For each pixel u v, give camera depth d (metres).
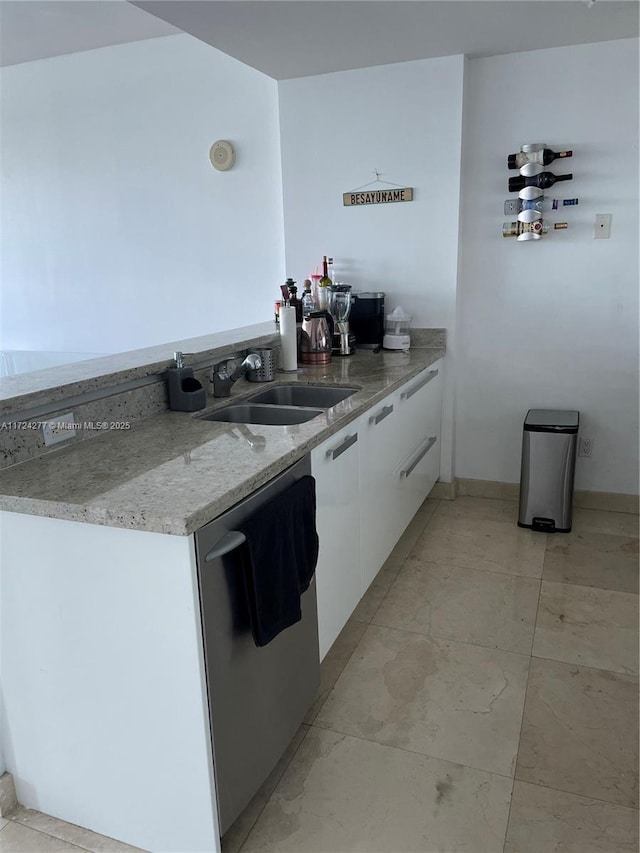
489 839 1.41
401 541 2.89
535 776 1.58
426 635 2.18
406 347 3.05
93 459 1.49
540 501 2.92
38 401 1.50
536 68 2.78
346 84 2.96
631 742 1.68
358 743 1.71
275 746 1.54
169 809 1.34
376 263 3.13
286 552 1.42
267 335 2.55
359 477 2.05
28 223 3.94
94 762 1.39
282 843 1.42
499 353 3.15
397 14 2.28
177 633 1.20
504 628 2.21
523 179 2.84
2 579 1.34
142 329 3.82
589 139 2.78
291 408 2.10
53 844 1.43
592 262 2.90
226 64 3.25
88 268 3.86
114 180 3.65
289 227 3.23
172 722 1.27
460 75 2.77
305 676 1.69
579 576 2.54
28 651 1.38
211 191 3.45
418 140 2.91
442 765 1.62
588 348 3.01
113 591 1.24
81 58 3.54
